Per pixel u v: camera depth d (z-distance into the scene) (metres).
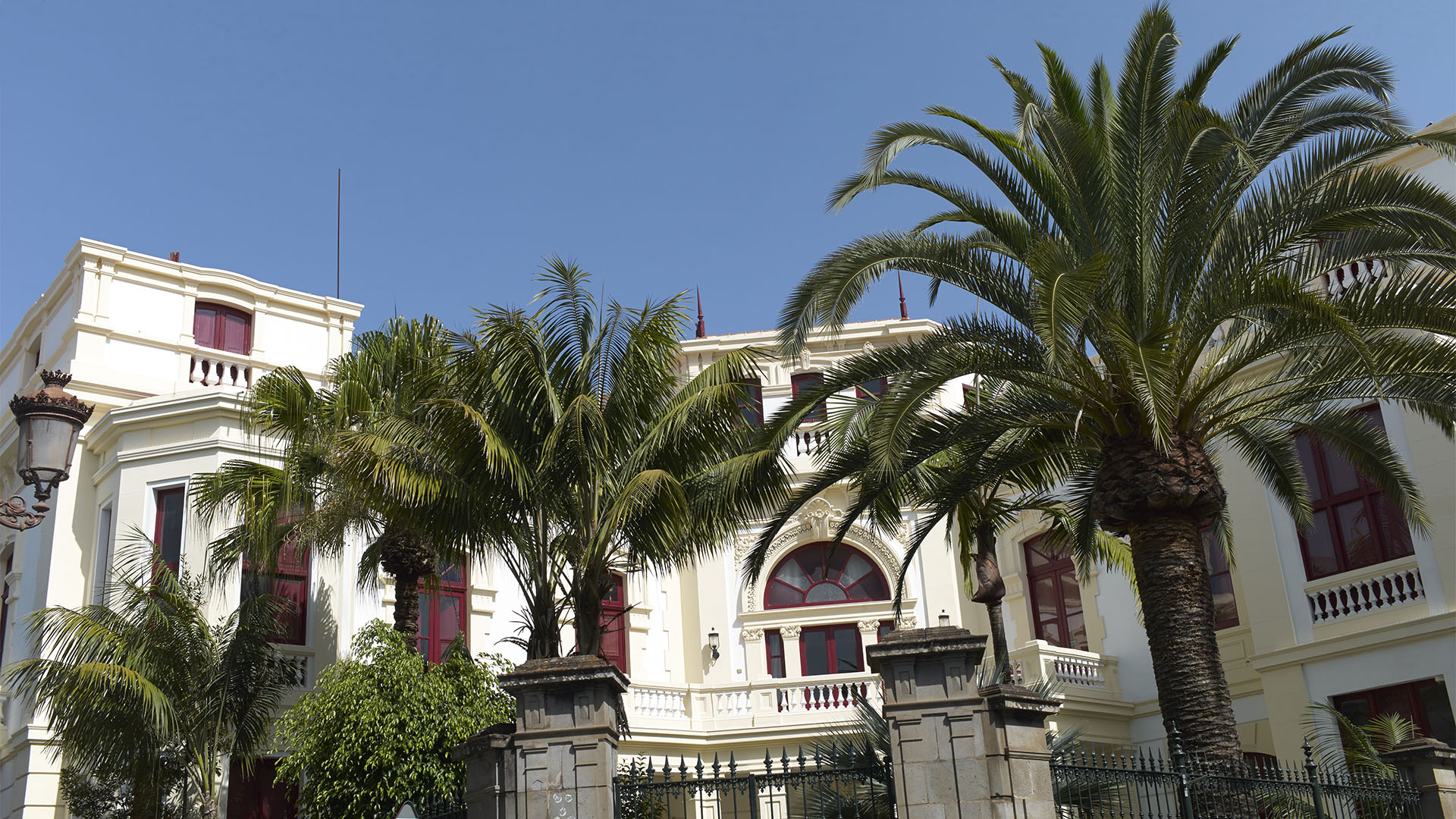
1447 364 12.84
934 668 9.60
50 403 10.38
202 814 15.76
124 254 23.47
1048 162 13.72
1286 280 11.90
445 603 22.06
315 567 20.28
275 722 17.34
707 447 14.13
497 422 13.87
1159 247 13.27
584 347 14.42
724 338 26.69
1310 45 13.41
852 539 25.23
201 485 18.58
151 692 14.88
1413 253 13.62
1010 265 13.52
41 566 21.64
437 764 14.62
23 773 19.12
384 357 17.28
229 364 24.38
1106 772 10.20
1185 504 12.98
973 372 13.34
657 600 24.50
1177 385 13.12
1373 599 18.69
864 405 15.09
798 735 22.02
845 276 13.02
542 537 13.66
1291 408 14.58
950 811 9.17
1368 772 15.92
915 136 13.41
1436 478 18.33
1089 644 23.23
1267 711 19.92
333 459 15.52
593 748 9.55
